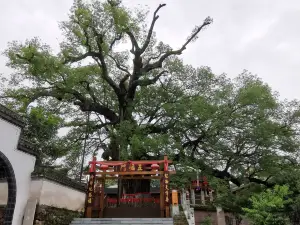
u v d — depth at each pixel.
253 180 22.78
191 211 13.23
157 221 12.34
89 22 19.52
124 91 23.38
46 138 15.69
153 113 23.44
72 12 19.33
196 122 21.30
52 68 16.91
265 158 20.91
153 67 24.41
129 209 15.17
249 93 20.23
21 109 16.72
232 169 22.14
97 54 21.66
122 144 19.42
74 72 18.70
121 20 20.14
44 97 20.78
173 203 13.66
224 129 21.02
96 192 15.35
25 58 16.25
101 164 15.73
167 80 24.05
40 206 10.48
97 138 24.59
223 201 20.58
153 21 24.16
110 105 25.92
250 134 20.50
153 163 15.70
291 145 21.81
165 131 22.55
